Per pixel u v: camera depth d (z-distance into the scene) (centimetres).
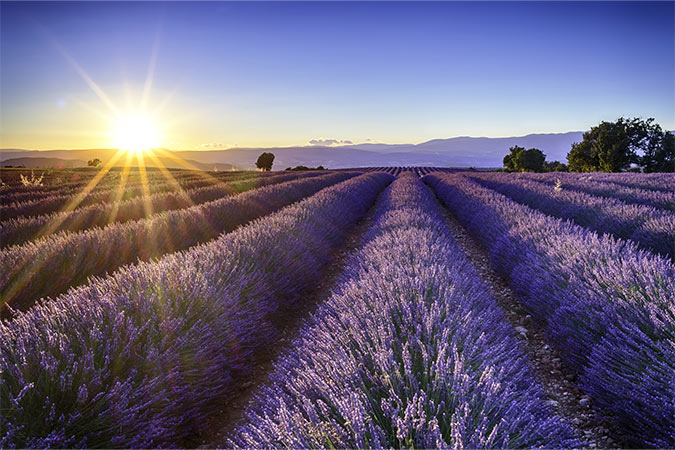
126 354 231
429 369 215
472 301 335
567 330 318
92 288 318
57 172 3212
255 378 328
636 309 270
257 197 1216
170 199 1158
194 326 279
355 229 1112
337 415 189
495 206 945
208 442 250
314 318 326
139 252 598
